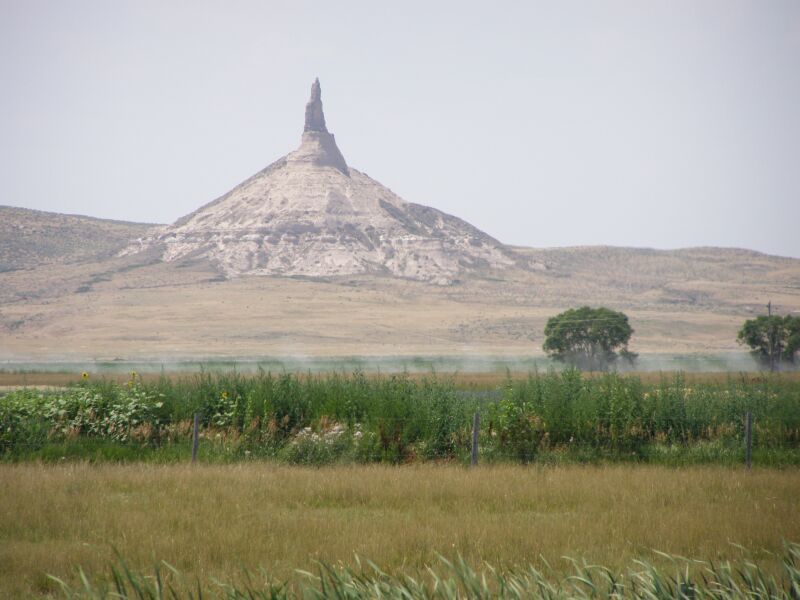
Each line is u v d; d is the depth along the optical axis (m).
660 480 80.31
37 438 98.25
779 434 113.00
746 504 68.44
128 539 53.06
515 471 85.81
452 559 49.59
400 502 69.12
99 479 74.38
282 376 118.88
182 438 104.25
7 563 47.50
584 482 78.69
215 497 67.62
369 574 45.75
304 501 69.00
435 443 102.75
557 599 34.25
